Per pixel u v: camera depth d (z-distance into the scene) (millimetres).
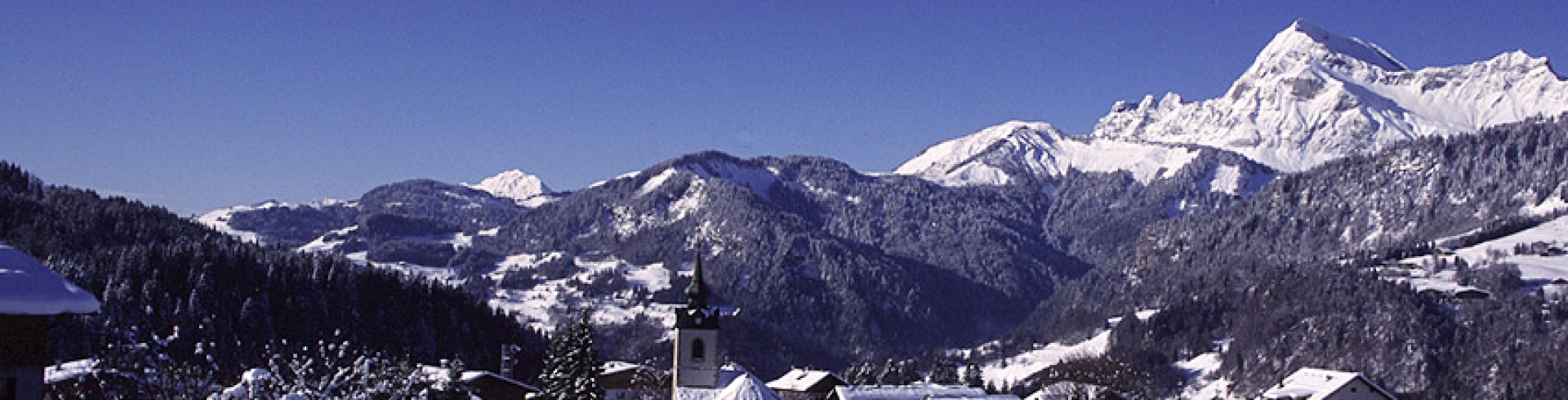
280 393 70625
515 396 176125
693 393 165500
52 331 62031
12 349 53781
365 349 80125
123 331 61281
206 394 62312
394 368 77938
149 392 60844
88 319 62531
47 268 55406
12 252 55031
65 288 54688
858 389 180750
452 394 106312
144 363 61312
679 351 179625
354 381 74938
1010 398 183875
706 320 179375
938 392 181875
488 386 173625
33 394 54094
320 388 70750
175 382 61562
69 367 82062
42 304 53500
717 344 179750
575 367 155500
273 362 70625
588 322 158875
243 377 73688
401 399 72562
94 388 62938
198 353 63938
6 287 53031
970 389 185375
